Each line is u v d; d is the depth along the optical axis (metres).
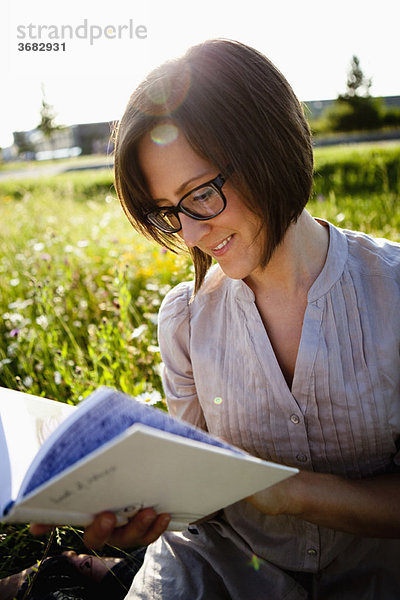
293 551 1.34
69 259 4.12
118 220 5.83
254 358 1.29
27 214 6.97
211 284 1.42
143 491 0.90
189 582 1.36
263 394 1.30
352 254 1.28
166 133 1.08
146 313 3.01
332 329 1.23
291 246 1.24
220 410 1.37
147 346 2.83
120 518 0.97
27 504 0.79
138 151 1.13
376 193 6.39
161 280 3.75
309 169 1.20
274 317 1.30
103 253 4.71
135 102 1.11
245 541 1.39
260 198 1.12
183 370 1.48
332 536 1.32
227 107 1.07
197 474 0.89
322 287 1.23
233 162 1.08
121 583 1.67
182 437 0.84
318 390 1.25
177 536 1.48
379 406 1.25
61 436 0.85
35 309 3.66
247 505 1.37
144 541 1.03
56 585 1.66
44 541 1.88
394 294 1.22
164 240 1.39
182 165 1.10
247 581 1.35
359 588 1.30
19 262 4.58
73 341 2.82
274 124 1.11
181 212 1.16
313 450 1.32
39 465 0.83
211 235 1.17
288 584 1.32
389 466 1.35
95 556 1.78
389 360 1.23
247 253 1.19
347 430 1.27
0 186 13.62
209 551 1.40
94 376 2.46
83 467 0.76
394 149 9.75
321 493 1.18
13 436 1.07
